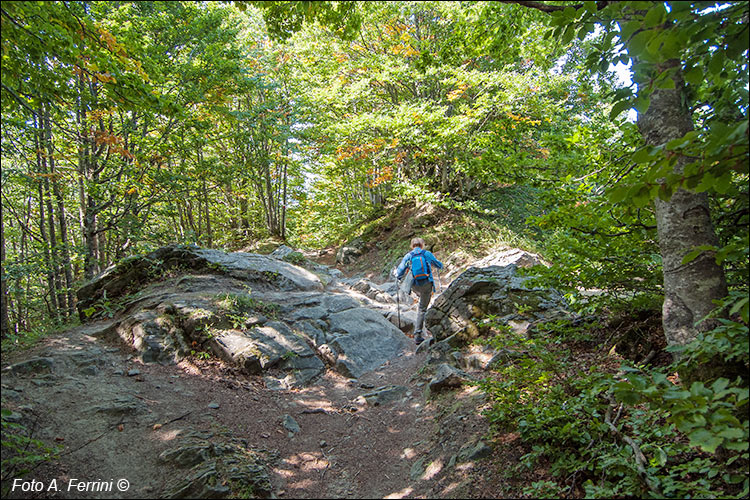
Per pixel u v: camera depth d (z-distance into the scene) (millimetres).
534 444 3330
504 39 6941
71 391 4383
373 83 17750
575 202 4488
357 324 7273
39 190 11016
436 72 14508
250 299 7094
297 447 4328
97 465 3473
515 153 5750
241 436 4238
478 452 3438
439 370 5281
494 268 6945
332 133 17594
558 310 5863
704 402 2090
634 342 4246
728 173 2170
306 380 5832
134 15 11211
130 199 12422
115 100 4887
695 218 3105
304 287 9180
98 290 7586
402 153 18000
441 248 15109
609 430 3072
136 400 4441
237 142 17500
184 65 12078
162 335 5859
